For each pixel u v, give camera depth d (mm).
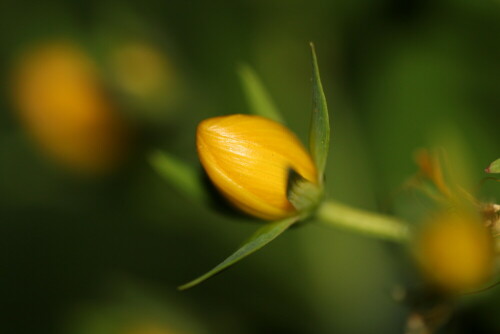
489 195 199
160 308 210
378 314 204
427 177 175
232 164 169
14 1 219
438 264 171
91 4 218
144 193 216
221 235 212
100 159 215
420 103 210
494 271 169
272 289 207
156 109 215
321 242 207
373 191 212
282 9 216
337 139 214
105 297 213
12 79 218
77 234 216
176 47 218
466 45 210
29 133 217
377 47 214
